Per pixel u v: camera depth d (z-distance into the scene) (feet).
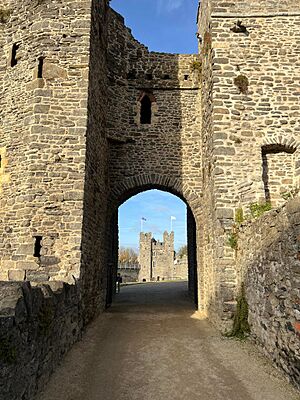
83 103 25.34
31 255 22.88
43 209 23.58
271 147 27.12
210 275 27.91
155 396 13.67
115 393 13.88
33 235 23.17
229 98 27.43
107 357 18.21
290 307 14.24
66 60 25.98
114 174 35.04
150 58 37.55
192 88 36.96
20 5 27.84
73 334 19.95
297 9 29.09
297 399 12.82
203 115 33.58
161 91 37.06
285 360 14.67
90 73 26.45
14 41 27.40
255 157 26.50
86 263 24.58
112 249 41.39
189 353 18.88
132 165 35.29
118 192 34.76
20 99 25.90
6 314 9.75
